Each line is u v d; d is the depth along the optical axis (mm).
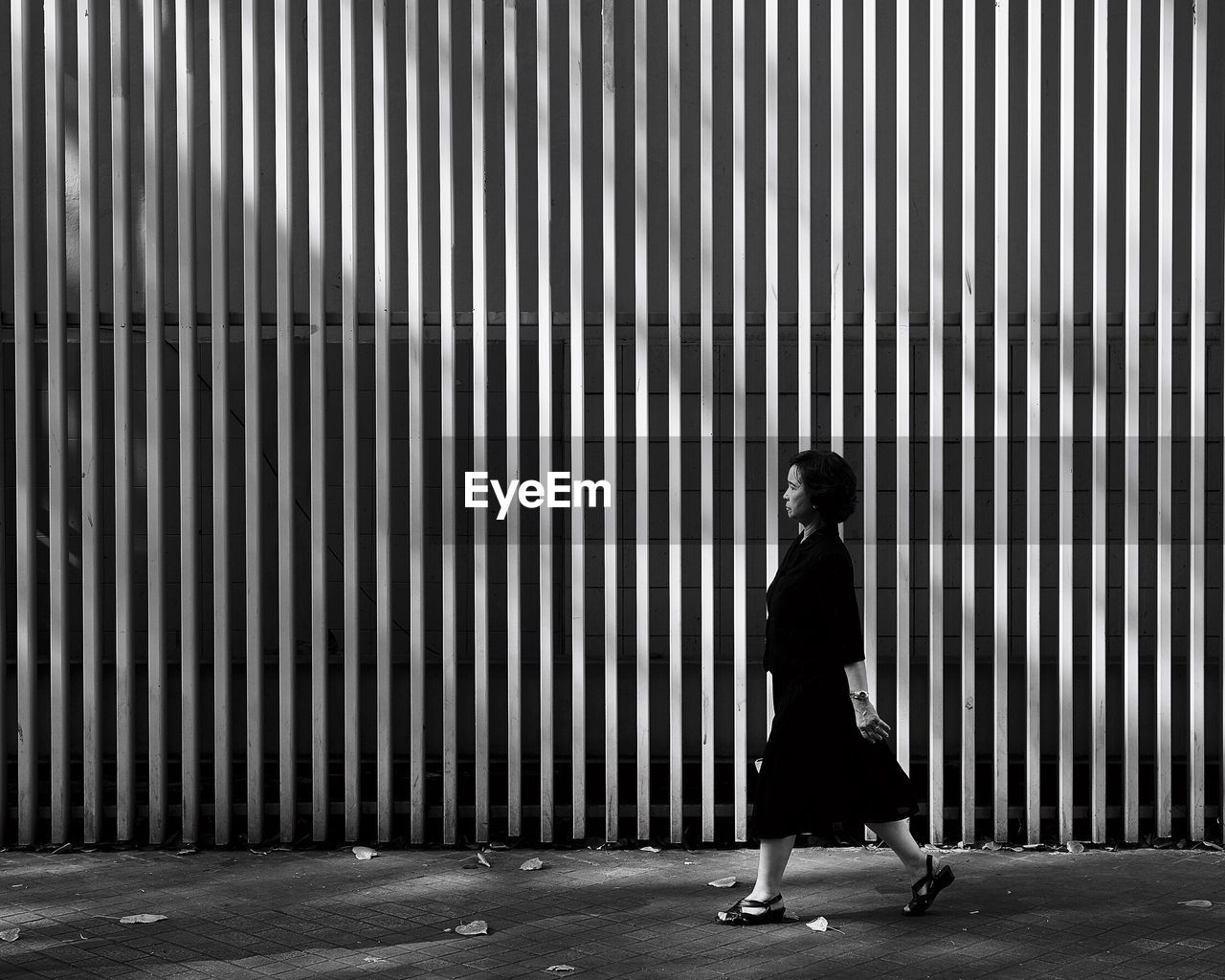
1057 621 7352
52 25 6219
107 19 7590
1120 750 7270
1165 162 6227
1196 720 6195
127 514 6273
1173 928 4809
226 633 6242
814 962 4398
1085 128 7449
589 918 4957
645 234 6230
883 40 7488
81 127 6266
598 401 7508
